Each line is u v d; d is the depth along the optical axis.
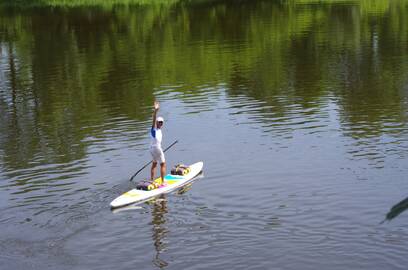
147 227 14.53
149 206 15.84
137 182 17.45
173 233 14.16
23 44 47.22
